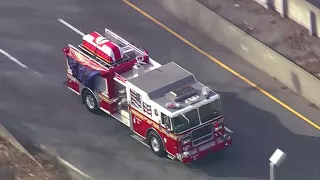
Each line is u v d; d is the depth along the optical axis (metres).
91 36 118.50
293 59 126.94
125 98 114.44
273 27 132.62
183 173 109.69
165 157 111.69
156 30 135.12
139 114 111.69
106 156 112.19
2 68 126.56
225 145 111.31
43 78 125.00
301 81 122.19
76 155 112.25
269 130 117.25
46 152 111.81
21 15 137.00
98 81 116.06
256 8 136.12
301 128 117.62
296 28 132.25
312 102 121.75
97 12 138.12
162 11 138.50
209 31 133.00
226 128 116.81
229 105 121.50
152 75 112.38
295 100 122.19
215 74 127.00
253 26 133.00
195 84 111.50
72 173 106.88
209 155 112.56
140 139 114.06
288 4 132.88
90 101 118.56
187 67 128.38
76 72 118.50
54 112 119.19
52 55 129.38
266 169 110.75
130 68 116.00
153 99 109.31
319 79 121.38
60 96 121.81
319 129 117.50
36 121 117.75
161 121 108.50
